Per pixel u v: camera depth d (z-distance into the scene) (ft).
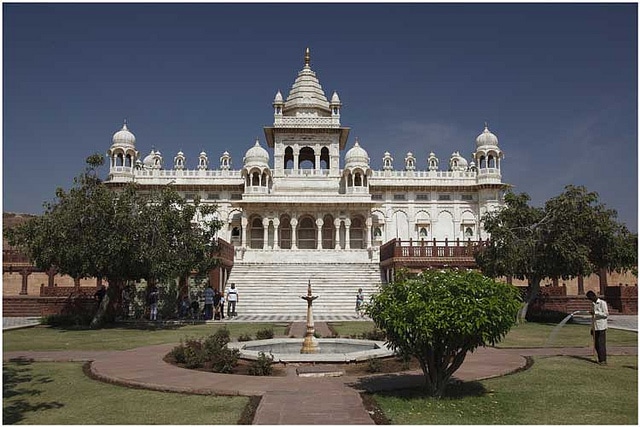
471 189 189.06
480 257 92.38
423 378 36.63
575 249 84.07
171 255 80.02
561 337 63.00
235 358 40.83
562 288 104.42
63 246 74.13
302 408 28.27
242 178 183.11
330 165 181.47
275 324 79.51
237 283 114.01
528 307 94.63
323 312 102.01
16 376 38.52
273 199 165.37
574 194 88.48
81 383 36.01
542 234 87.40
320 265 125.39
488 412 28.04
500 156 189.06
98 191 77.00
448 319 29.07
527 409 28.66
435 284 31.40
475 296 30.45
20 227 77.92
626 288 106.93
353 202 163.43
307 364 41.91
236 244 178.70
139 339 61.67
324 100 200.34
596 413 27.89
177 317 94.02
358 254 147.95
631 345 54.95
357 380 35.96
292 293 109.40
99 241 74.69
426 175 190.19
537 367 41.39
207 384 34.45
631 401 30.48
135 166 187.93
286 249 166.40
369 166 183.21
